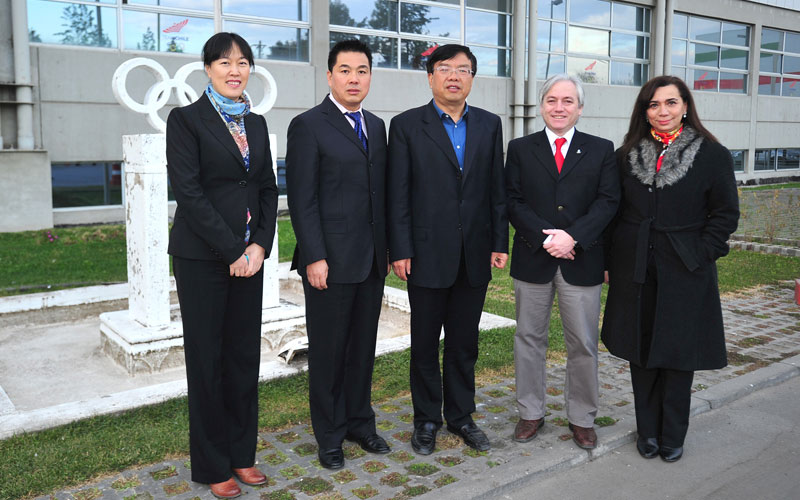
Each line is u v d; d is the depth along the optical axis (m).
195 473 2.83
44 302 5.65
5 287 6.45
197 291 2.74
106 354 4.81
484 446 3.24
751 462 3.25
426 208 3.15
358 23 13.20
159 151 4.43
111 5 10.70
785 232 11.03
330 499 2.79
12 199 9.91
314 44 12.63
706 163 3.12
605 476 3.11
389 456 3.20
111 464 3.01
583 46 16.97
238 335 2.90
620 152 3.33
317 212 3.00
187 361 2.81
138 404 3.61
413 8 13.88
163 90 4.93
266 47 12.30
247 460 2.93
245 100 2.87
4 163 9.79
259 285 2.92
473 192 3.19
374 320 3.19
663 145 3.26
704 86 20.12
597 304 3.27
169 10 11.22
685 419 3.27
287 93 12.45
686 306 3.15
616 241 3.35
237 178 2.78
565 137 3.28
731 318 5.91
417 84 13.95
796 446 3.42
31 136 10.06
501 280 7.55
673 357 3.14
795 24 22.08
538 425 3.46
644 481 3.06
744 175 21.44
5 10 9.76
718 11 19.67
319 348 3.08
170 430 3.39
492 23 15.14
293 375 4.16
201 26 11.61
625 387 4.19
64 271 7.35
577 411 3.33
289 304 5.32
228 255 2.66
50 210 10.30
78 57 10.39
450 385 3.38
